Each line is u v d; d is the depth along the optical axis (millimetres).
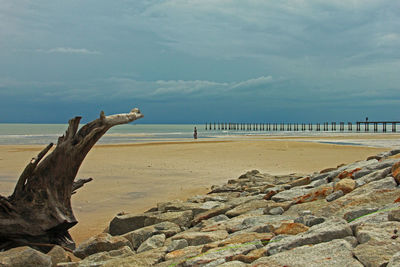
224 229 5457
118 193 10438
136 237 5711
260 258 3430
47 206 5723
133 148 28078
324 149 26406
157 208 7883
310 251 3371
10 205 5555
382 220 3977
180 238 5102
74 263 4598
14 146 31547
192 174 14305
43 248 5688
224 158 20500
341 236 3721
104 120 5844
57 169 5832
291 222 4770
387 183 5590
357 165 8234
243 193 9008
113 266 4270
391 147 28578
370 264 2898
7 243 5633
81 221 7586
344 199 5340
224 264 3375
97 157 21234
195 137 45594
